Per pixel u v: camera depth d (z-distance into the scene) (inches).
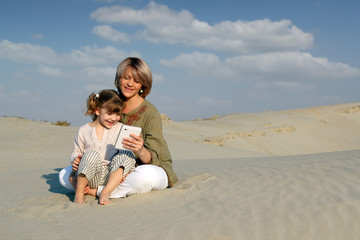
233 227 127.0
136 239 116.3
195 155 660.7
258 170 231.3
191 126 1359.5
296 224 130.0
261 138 1363.2
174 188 181.8
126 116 178.4
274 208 146.3
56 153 518.3
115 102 162.9
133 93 175.6
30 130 684.7
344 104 2294.5
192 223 130.6
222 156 683.4
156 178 168.7
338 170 206.8
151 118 176.1
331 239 121.5
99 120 169.2
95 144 168.4
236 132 1318.9
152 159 173.6
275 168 234.4
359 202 146.9
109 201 159.9
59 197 178.1
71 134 667.4
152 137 173.9
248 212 142.2
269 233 123.2
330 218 134.3
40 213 150.3
